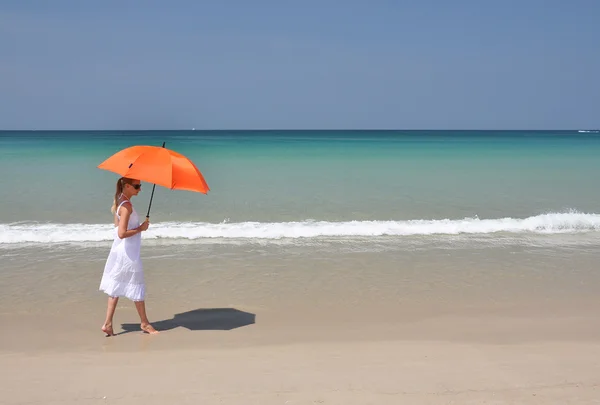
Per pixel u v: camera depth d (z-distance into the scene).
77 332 5.66
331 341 5.41
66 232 10.29
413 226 11.34
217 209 13.30
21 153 29.48
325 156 30.02
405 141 58.03
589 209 13.86
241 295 7.05
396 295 7.12
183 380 4.18
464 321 6.15
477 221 11.88
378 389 4.00
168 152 5.38
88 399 3.79
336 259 8.92
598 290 7.44
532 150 37.41
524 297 7.10
